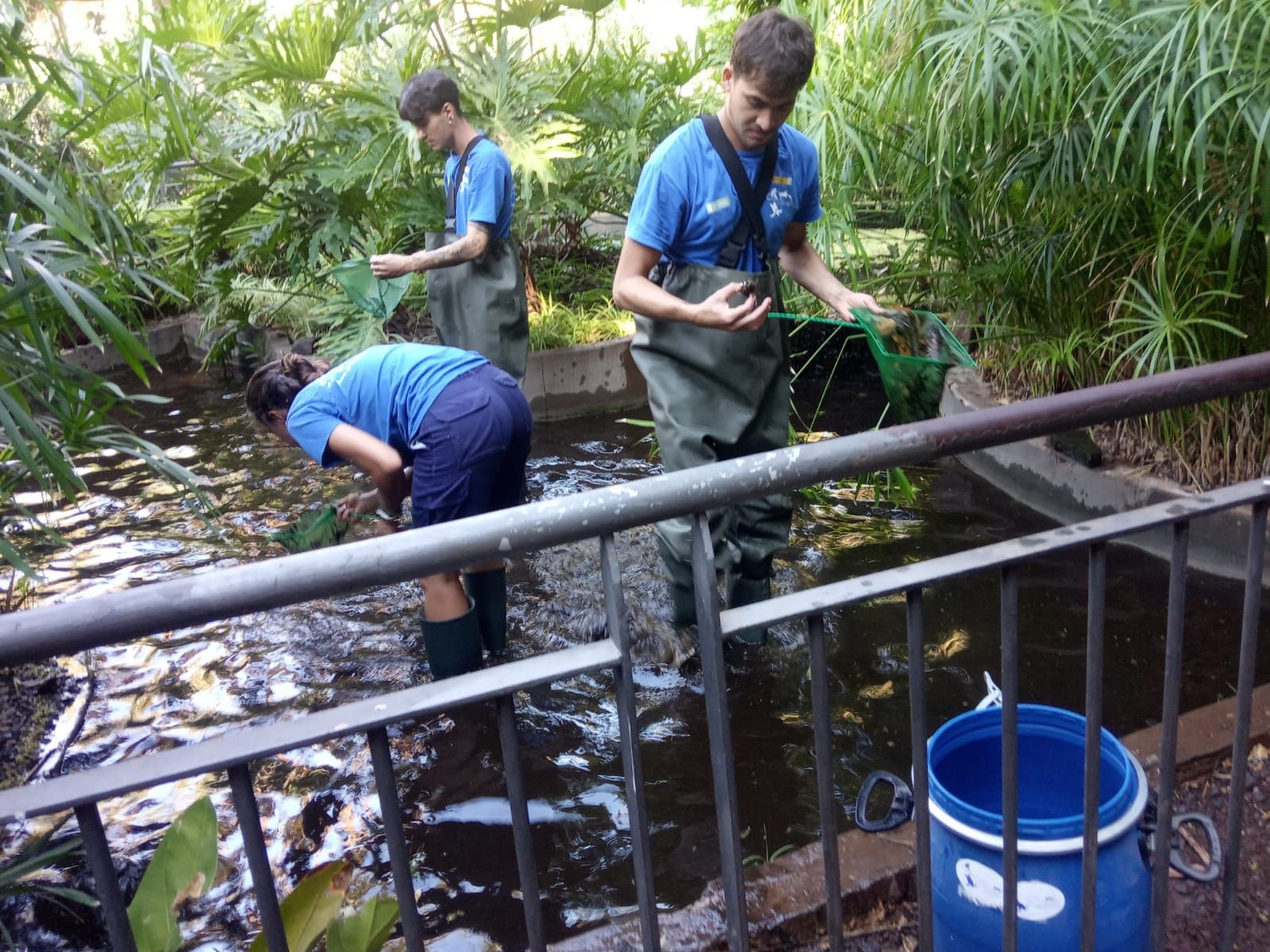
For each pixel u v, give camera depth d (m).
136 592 0.92
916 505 4.16
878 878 1.86
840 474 1.18
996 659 3.02
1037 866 1.46
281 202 6.28
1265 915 1.80
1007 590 1.29
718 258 2.68
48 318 2.19
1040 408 1.26
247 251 6.39
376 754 1.05
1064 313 3.99
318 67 5.89
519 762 1.13
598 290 6.79
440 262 4.12
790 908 1.82
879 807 2.44
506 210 4.32
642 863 1.23
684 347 2.76
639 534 4.07
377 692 3.08
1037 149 3.48
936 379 2.16
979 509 4.10
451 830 2.48
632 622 3.23
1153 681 2.84
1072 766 1.68
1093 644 1.35
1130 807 1.50
